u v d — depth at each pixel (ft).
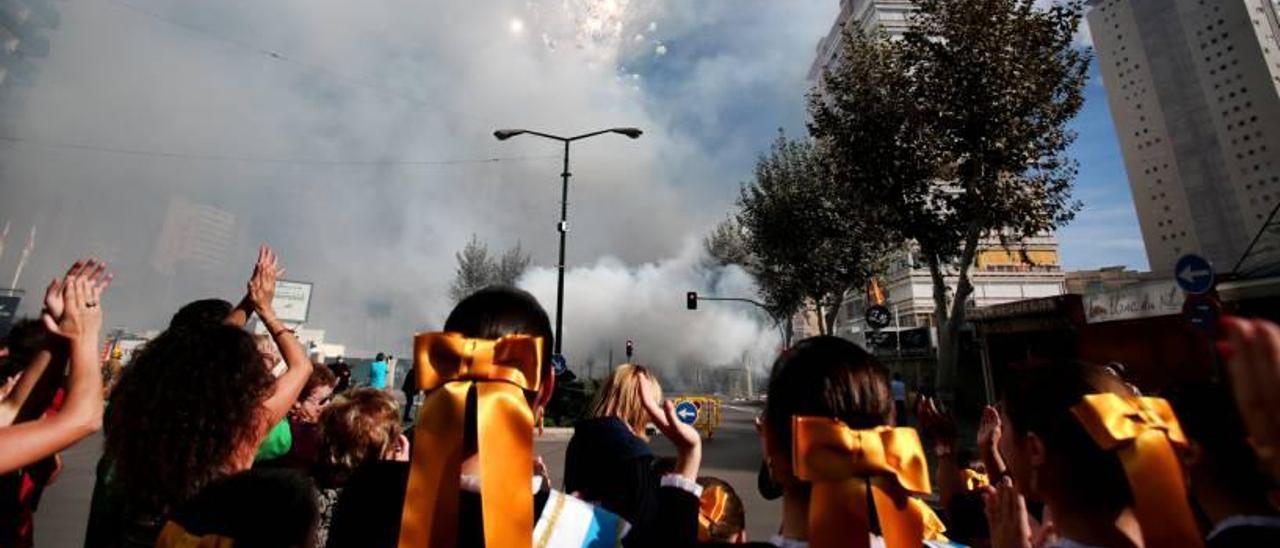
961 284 46.75
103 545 6.05
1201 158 261.65
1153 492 3.98
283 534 4.44
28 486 7.99
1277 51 246.27
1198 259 23.71
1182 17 271.49
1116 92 300.81
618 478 7.47
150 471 5.39
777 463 4.85
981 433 7.61
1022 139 44.62
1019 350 60.75
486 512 3.60
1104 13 307.78
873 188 51.65
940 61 47.34
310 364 7.82
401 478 4.55
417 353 4.18
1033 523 6.63
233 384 5.80
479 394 3.89
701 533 7.79
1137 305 49.42
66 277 5.72
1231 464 4.78
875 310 56.39
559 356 57.67
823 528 4.00
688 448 6.23
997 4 45.14
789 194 82.79
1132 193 290.76
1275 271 40.75
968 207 46.75
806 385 4.70
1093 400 4.33
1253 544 4.48
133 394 5.61
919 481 4.07
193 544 4.31
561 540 4.57
